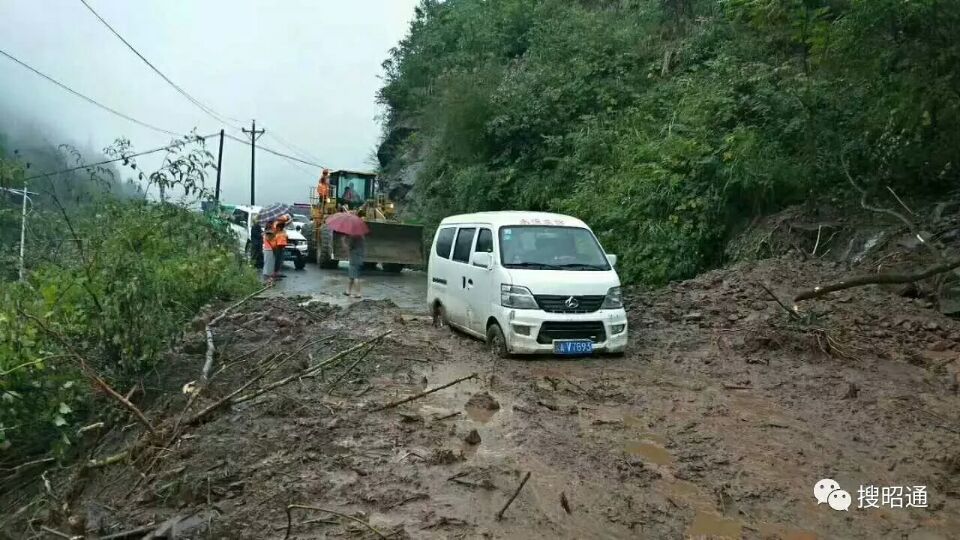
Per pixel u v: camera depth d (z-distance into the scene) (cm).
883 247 1142
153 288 821
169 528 407
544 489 468
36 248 1082
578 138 1842
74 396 680
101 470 546
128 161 1143
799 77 1343
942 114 1120
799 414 629
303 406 629
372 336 971
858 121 1281
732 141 1382
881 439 567
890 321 930
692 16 2081
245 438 552
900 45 1084
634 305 1116
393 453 524
